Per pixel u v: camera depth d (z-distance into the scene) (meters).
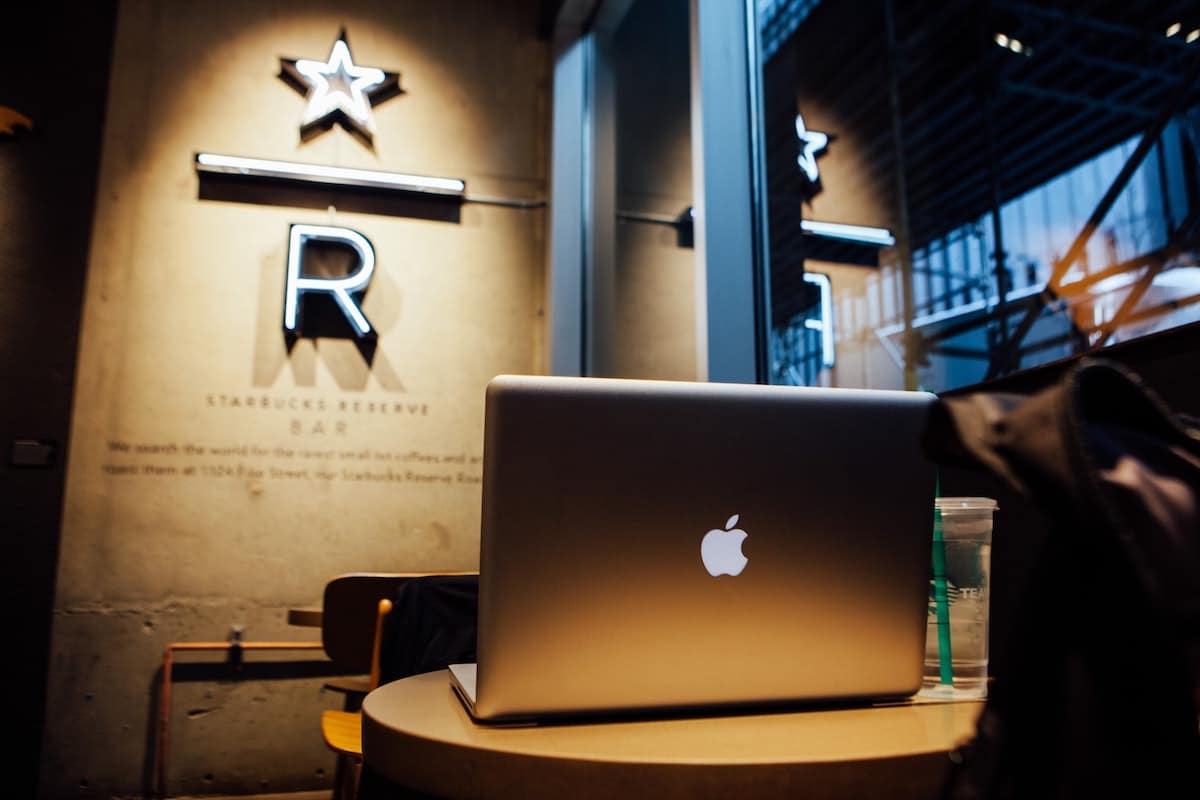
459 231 4.34
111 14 3.99
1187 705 0.46
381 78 4.24
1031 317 2.91
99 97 3.90
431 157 4.34
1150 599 0.46
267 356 3.97
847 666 1.03
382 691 1.12
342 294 4.01
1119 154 3.39
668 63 4.39
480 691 0.90
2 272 3.65
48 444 3.60
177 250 3.94
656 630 0.95
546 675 0.91
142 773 3.62
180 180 3.99
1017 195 4.17
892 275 4.03
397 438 4.08
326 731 2.25
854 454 1.03
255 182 4.07
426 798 0.84
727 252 2.87
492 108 4.48
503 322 4.32
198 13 4.13
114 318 3.84
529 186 4.48
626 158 4.36
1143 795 0.48
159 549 3.75
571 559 0.92
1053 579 0.54
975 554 1.22
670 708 0.97
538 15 4.64
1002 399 0.58
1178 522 0.49
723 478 0.97
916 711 1.04
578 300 4.32
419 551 4.03
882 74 4.26
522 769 0.78
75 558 3.67
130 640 3.68
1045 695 0.53
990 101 4.11
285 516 3.90
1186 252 2.20
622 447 0.94
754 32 3.02
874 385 3.98
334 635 2.58
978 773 0.55
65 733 3.57
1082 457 0.49
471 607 2.04
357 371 4.07
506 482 0.90
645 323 4.20
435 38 4.45
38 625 3.50
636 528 0.94
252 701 3.77
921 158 4.31
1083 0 3.59
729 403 0.98
